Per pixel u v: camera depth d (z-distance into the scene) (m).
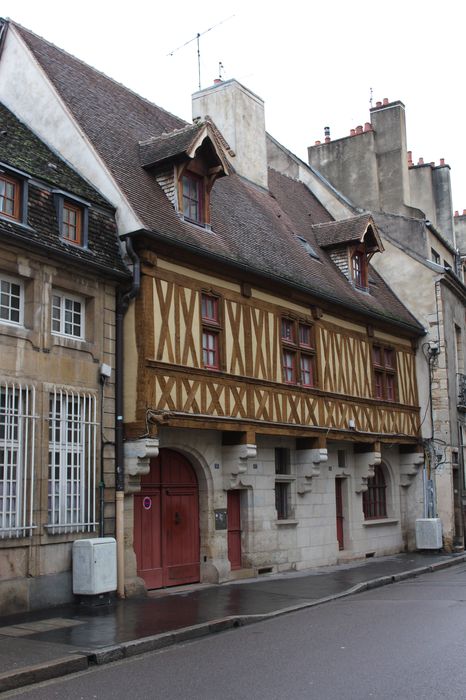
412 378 20.25
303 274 15.98
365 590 12.71
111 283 11.55
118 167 12.62
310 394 15.35
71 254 10.57
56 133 12.65
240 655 7.39
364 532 18.02
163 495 12.70
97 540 10.30
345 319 17.14
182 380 12.03
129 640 7.87
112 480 11.15
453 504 20.09
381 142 23.77
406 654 7.05
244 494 14.32
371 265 21.80
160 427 12.19
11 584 9.48
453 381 21.06
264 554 14.44
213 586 12.63
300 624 9.10
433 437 20.25
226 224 14.77
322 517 16.30
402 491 20.16
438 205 26.45
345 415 16.48
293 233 17.91
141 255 11.66
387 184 23.50
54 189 10.86
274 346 14.52
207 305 13.13
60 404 10.48
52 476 10.22
